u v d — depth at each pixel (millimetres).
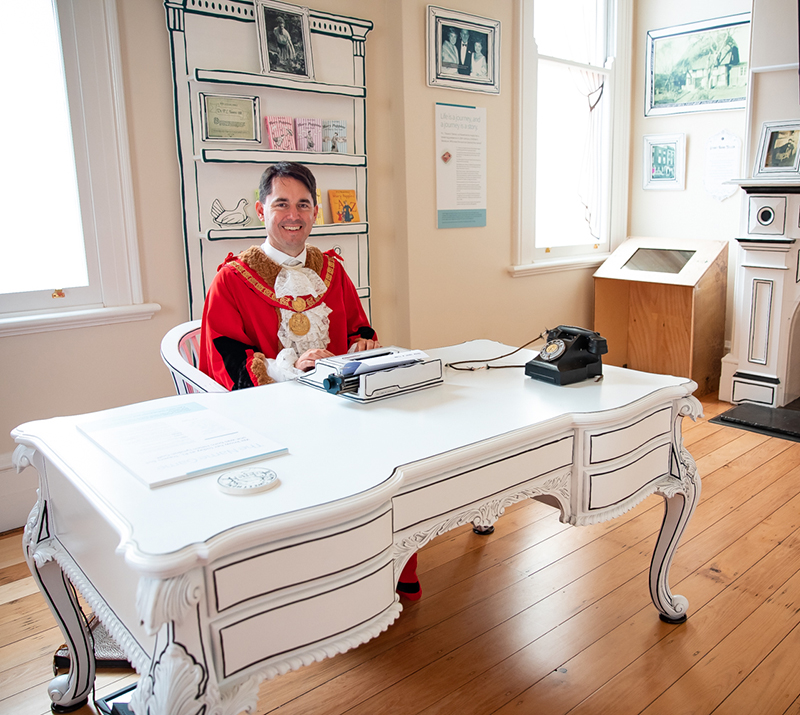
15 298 2842
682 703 1812
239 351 2289
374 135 3863
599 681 1906
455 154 4109
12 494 2906
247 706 1122
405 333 4117
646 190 5223
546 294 4875
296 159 3402
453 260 4238
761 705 1799
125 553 1032
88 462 1389
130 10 2943
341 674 1968
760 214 4090
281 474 1322
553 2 4648
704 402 4512
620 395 1875
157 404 1810
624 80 5043
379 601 1305
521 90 4387
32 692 1912
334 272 2564
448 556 2641
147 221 3123
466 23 3996
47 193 2900
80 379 3020
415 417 1684
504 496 1582
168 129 3117
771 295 4148
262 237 3369
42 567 1698
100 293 3045
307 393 1936
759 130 4086
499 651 2053
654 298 4988
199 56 3105
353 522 1233
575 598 2328
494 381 2051
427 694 1875
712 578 2434
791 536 2717
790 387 4340
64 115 2885
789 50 3875
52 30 2814
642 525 2857
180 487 1262
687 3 4738
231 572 1097
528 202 4594
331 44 3529
